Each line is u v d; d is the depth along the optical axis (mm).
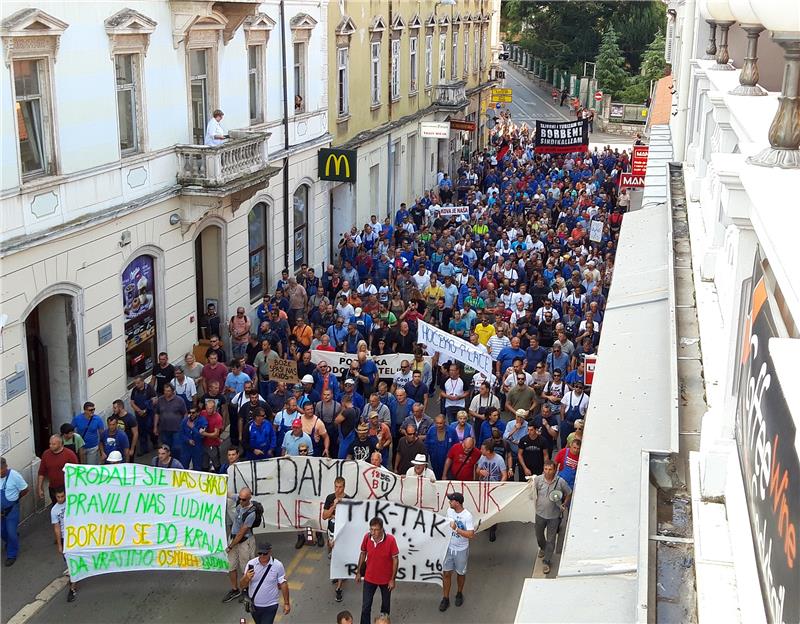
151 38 16625
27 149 13633
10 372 13328
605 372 6871
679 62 21219
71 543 11789
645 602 3697
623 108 76125
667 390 6309
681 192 13531
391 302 20188
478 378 15922
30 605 11828
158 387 16203
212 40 18844
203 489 11891
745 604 3592
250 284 22062
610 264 22172
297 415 14031
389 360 16766
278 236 23266
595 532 4582
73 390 15109
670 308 7676
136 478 11828
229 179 18250
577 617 3830
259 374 17031
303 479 12836
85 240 14883
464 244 25219
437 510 12656
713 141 9016
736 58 11000
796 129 3881
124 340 16484
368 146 30719
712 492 4570
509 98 48406
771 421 3223
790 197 3186
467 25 47281
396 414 14750
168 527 11922
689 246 10570
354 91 29250
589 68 86000
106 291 15664
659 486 4887
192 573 12703
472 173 42281
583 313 19844
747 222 4270
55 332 14867
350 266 23312
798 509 2678
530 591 4102
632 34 83250
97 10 14836
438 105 40594
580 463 5305
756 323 3797
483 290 21000
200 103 19078
